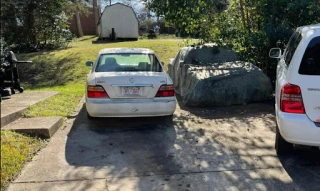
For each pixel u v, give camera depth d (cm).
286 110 368
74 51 1683
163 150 456
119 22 2728
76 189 344
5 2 1502
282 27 786
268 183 356
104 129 552
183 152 447
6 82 784
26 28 1784
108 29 2733
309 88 354
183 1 822
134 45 1836
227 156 430
